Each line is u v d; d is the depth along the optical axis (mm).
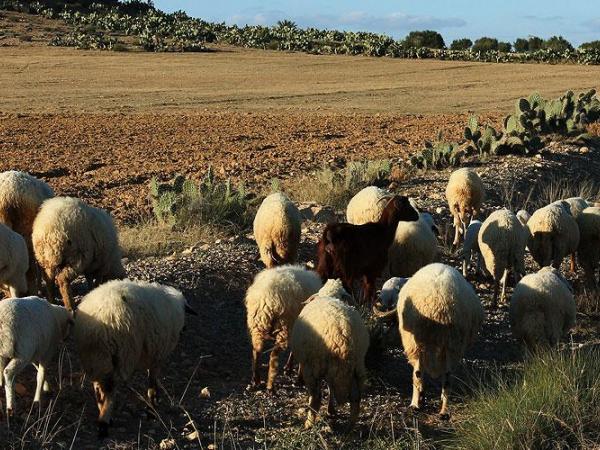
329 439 8680
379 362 10484
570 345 11570
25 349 8172
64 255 10789
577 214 15453
